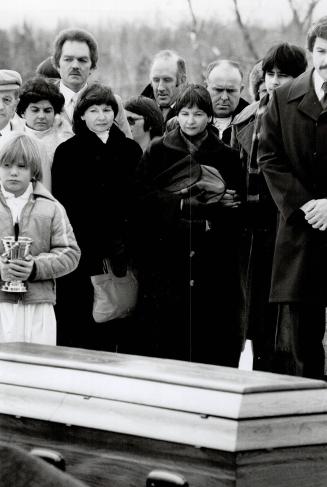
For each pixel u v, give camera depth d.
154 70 10.93
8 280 10.62
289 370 10.20
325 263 9.98
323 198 9.97
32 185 10.87
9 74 11.23
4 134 11.07
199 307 10.69
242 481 5.85
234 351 10.55
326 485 6.18
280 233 10.11
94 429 6.48
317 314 10.04
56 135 11.07
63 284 11.00
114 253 10.92
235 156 10.52
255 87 10.44
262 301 10.33
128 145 10.97
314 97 10.00
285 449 6.00
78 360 6.98
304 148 10.01
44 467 4.57
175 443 6.07
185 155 10.73
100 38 11.20
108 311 10.95
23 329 10.72
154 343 10.88
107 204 10.95
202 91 10.65
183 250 10.75
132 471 6.28
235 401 5.94
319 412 6.15
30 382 6.96
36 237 10.79
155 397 6.27
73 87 11.13
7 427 7.00
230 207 10.50
